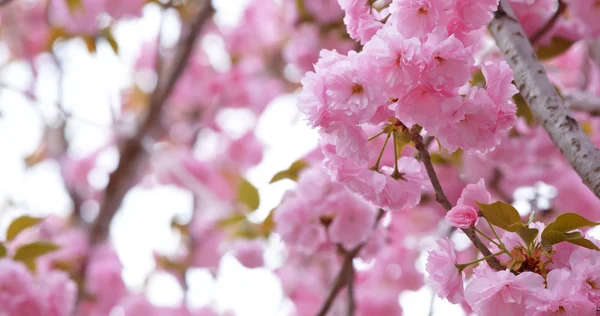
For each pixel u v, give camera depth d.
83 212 4.51
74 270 3.47
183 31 3.88
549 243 1.99
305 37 3.63
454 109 1.96
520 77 2.11
